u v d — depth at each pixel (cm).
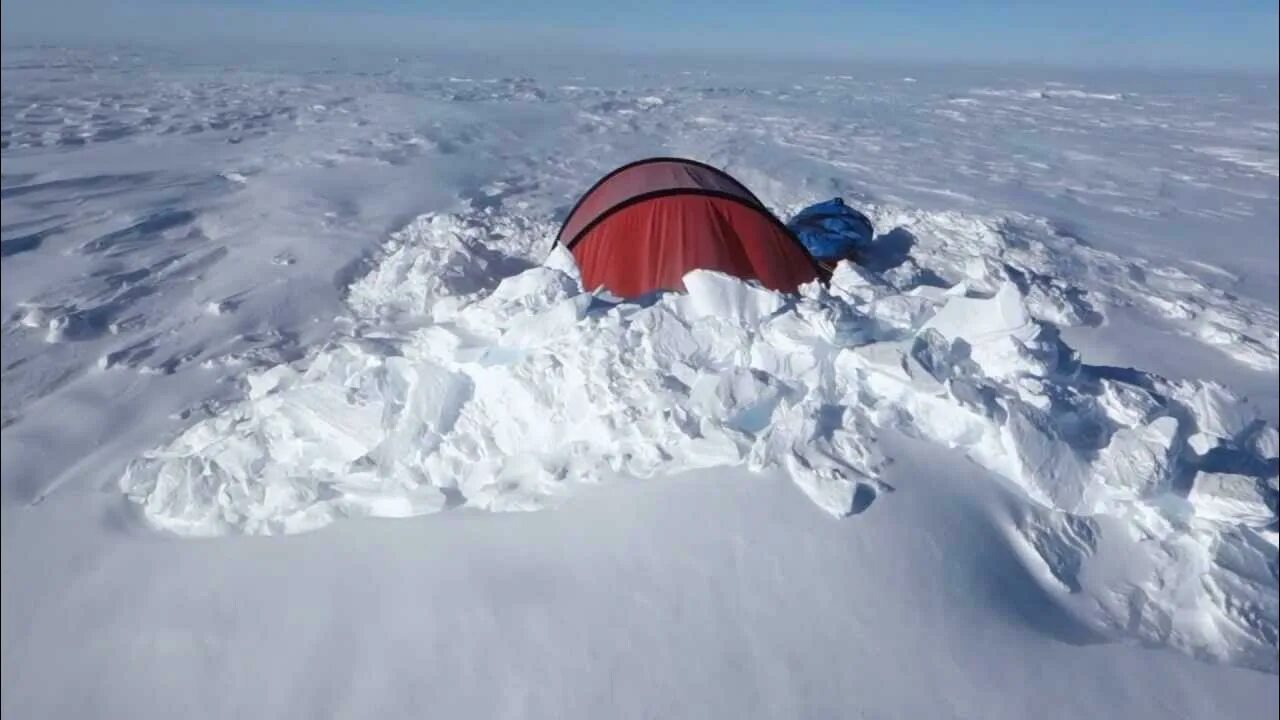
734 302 347
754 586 221
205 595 248
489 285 572
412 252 603
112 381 448
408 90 2784
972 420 274
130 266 638
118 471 347
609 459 268
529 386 292
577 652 207
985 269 607
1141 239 842
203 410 413
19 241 696
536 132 1571
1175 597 235
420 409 296
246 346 492
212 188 939
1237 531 251
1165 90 5269
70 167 1071
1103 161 1495
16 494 335
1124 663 213
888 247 693
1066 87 5203
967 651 209
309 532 268
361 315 538
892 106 2814
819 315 322
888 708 194
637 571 226
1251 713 202
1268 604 232
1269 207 1070
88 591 260
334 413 302
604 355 298
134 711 217
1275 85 7125
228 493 289
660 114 2077
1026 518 251
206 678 221
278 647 225
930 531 238
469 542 247
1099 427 285
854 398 289
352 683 211
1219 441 292
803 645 207
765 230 460
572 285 394
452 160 1176
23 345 493
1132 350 515
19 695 227
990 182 1166
